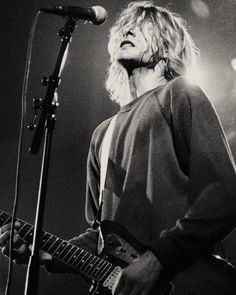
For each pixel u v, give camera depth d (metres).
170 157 2.36
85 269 2.39
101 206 2.54
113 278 2.33
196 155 2.24
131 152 2.44
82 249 2.45
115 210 2.45
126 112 2.61
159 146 2.38
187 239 2.14
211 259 2.24
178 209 2.30
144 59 2.72
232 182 2.19
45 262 2.62
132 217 2.34
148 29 2.79
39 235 2.01
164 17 2.86
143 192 2.36
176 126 2.36
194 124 2.29
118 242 2.34
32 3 4.65
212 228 2.13
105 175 2.55
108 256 2.37
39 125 2.10
